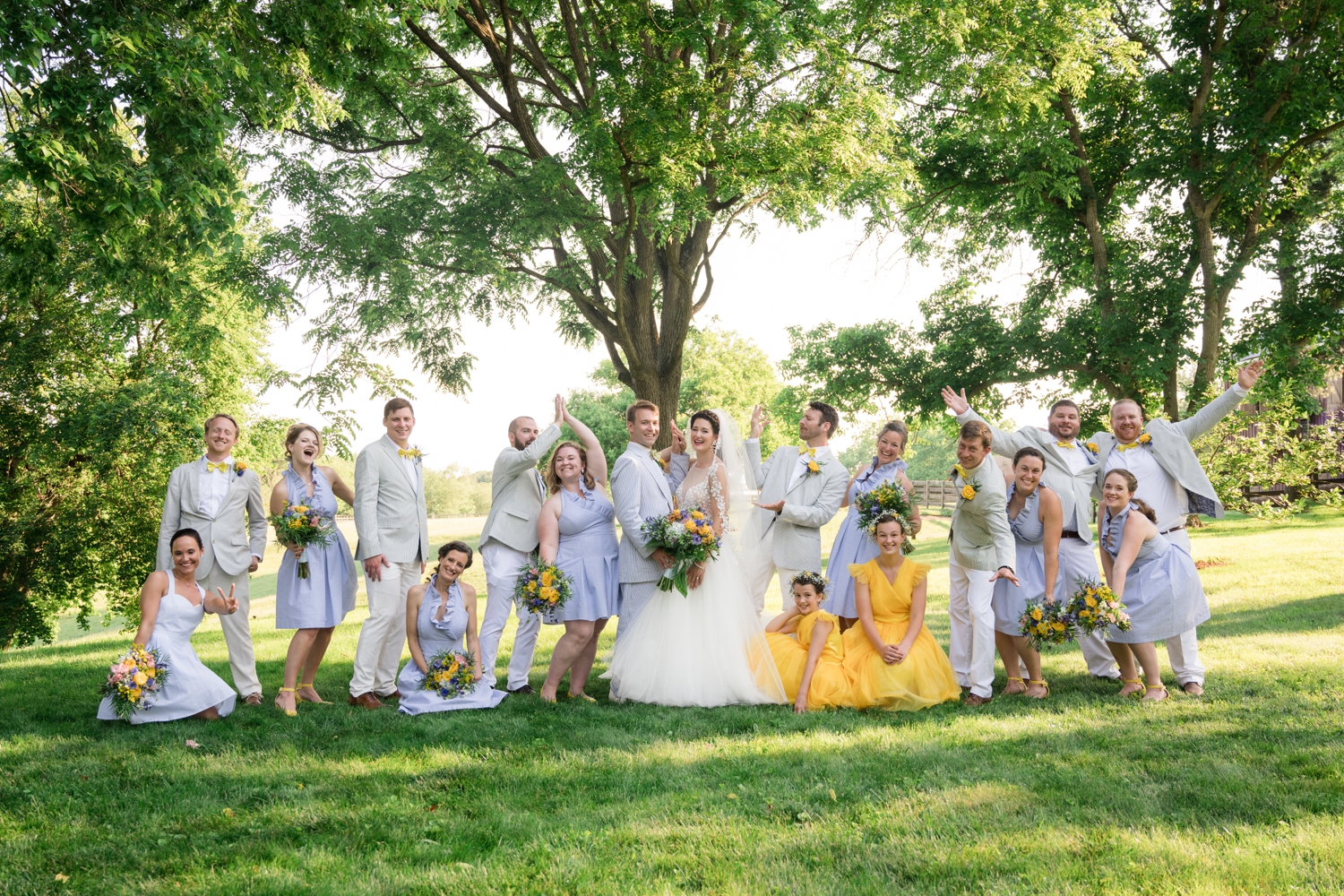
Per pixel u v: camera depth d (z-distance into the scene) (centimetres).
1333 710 505
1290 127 1777
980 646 594
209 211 728
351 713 573
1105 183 2141
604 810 388
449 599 605
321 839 362
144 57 677
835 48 1312
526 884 315
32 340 1168
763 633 631
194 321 1204
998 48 1487
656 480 641
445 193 1443
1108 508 599
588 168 1280
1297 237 1905
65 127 636
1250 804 368
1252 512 1805
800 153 1253
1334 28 1759
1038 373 2106
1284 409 1819
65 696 689
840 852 336
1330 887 290
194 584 585
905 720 541
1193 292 1911
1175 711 524
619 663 625
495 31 1452
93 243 725
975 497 585
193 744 495
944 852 331
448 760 468
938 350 2289
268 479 1463
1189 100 1931
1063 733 488
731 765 452
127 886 319
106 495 1242
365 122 1549
